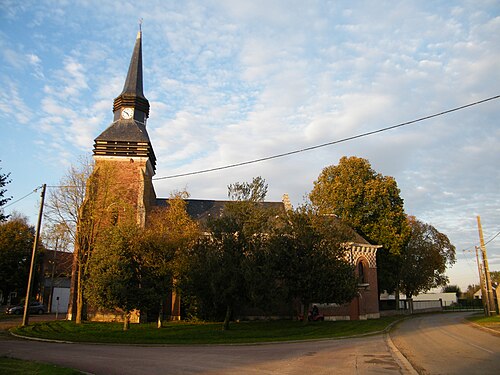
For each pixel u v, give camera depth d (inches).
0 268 2128.4
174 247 1117.7
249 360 631.2
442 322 1480.1
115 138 1572.3
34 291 2255.2
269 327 1194.6
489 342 858.8
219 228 1115.9
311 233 1204.5
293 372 521.7
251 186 1169.4
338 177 1945.1
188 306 1403.8
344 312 1552.7
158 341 906.7
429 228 2608.3
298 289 1175.6
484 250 1813.5
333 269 1188.5
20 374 468.4
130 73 1729.8
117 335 1014.4
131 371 532.1
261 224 1164.5
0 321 1362.0
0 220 1117.1
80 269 1280.8
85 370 539.5
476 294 4274.1
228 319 1117.1
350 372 519.2
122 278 1047.0
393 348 770.2
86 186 1332.4
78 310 1257.4
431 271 2425.0
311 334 1047.0
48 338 956.6
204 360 633.0
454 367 546.6
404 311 2094.0
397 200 1943.9
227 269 1045.8
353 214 1900.8
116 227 1122.7
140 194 1510.8
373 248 1696.6
